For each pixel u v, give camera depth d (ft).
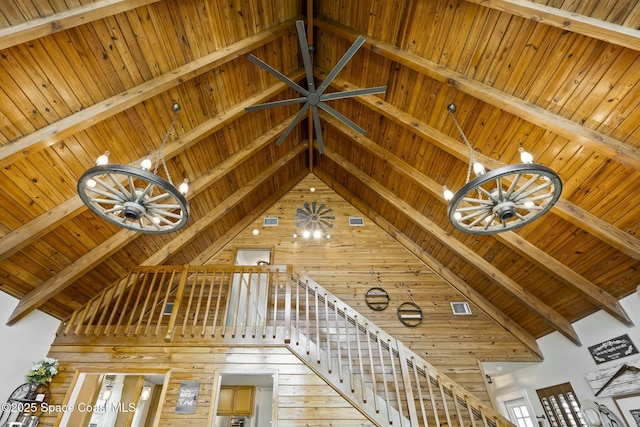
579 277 13.79
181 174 16.25
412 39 12.48
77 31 9.74
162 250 18.10
